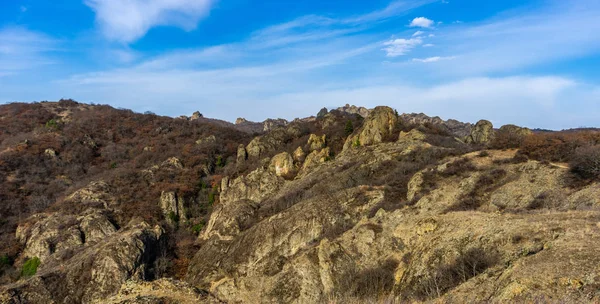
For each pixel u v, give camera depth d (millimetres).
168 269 53188
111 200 67938
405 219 37188
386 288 28156
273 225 48625
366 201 47938
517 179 40156
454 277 21766
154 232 55844
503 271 17672
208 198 74250
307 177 66500
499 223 24156
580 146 42938
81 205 65125
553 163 42406
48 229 57594
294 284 33875
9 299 41312
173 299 17094
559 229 19922
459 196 41188
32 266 52406
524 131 60156
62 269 47094
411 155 60031
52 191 73750
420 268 25281
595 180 34500
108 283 44625
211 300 17438
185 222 66375
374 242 35094
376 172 58781
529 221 22672
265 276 38094
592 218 21062
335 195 50156
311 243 44125
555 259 16438
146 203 67938
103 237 57062
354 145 74500
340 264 33656
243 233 51969
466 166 47406
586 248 16453
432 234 28734
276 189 67125
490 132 67875
